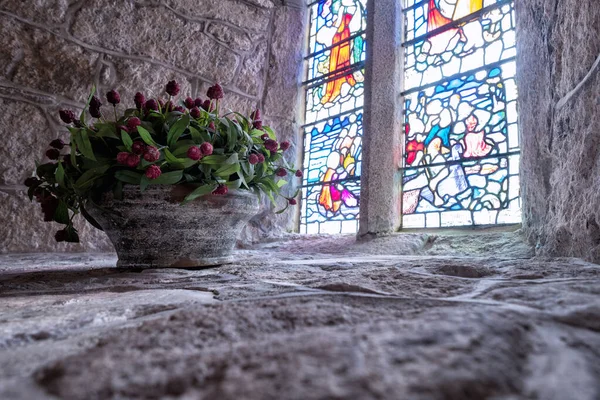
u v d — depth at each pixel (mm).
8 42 2045
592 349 358
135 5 2396
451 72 2182
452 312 437
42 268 1328
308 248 2428
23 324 477
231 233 1309
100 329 462
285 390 267
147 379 294
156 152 1034
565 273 772
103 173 1128
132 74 2371
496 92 1949
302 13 3141
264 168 1354
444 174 2111
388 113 2357
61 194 1223
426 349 322
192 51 2586
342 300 561
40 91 2121
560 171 1215
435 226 2104
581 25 1046
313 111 2980
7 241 1971
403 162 2340
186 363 320
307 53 3139
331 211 2656
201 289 788
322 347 333
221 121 1245
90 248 2182
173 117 1173
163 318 459
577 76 1077
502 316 425
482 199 1932
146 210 1151
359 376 280
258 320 444
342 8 2916
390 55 2426
